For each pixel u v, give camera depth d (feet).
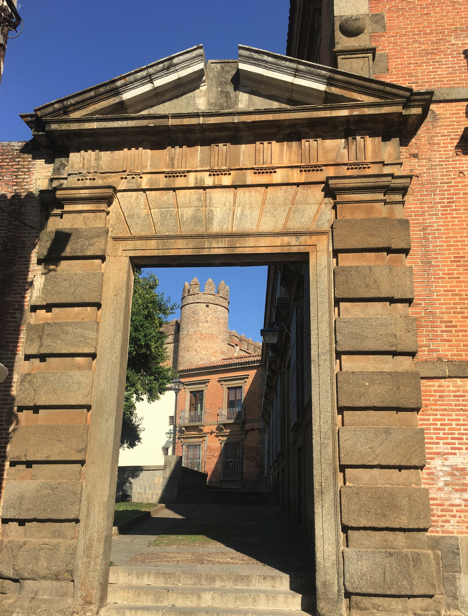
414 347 26.30
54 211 30.81
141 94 30.48
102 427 26.81
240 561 31.48
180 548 36.68
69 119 30.17
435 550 24.22
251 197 29.40
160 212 29.78
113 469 26.63
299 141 30.01
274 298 86.17
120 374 27.94
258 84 30.71
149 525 50.14
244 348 164.14
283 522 53.36
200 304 154.61
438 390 26.68
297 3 46.21
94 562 24.89
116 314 28.50
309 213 28.76
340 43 32.83
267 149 29.94
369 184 28.27
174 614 23.59
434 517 24.95
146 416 142.00
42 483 25.91
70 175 30.68
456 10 33.53
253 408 127.75
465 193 29.48
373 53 31.71
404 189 28.71
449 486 25.31
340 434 25.13
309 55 47.91
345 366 26.21
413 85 31.99
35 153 33.06
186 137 30.45
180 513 61.26
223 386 133.80
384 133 29.66
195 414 135.74
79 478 26.04
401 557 23.26
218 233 28.96
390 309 27.07
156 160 30.68
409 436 24.93
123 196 30.37
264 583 26.16
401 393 25.58
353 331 26.45
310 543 38.09
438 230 28.96
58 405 27.02
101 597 24.68
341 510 24.22
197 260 29.94
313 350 26.89
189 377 140.26
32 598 24.44
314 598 24.39
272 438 95.61
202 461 130.62
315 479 25.07
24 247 31.40
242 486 122.83
